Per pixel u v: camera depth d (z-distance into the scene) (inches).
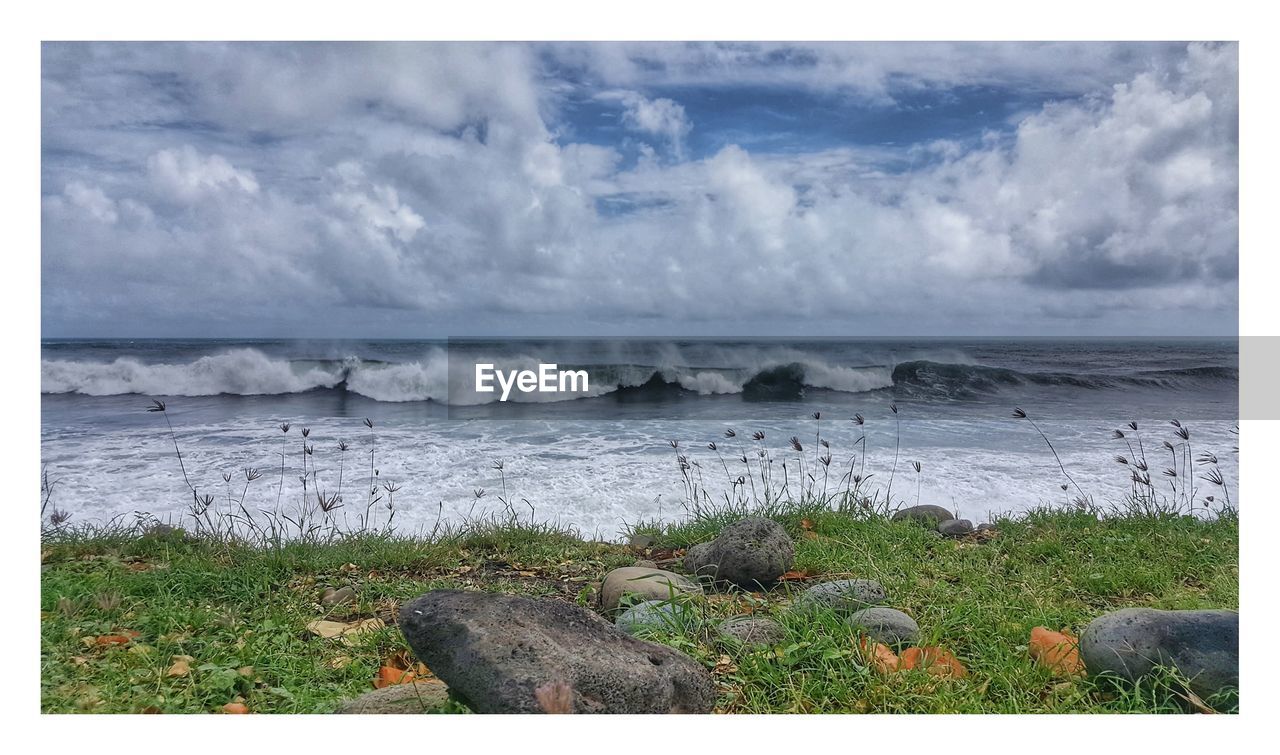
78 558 245.0
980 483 411.8
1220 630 143.0
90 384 855.7
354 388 863.1
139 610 189.9
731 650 157.9
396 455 489.1
